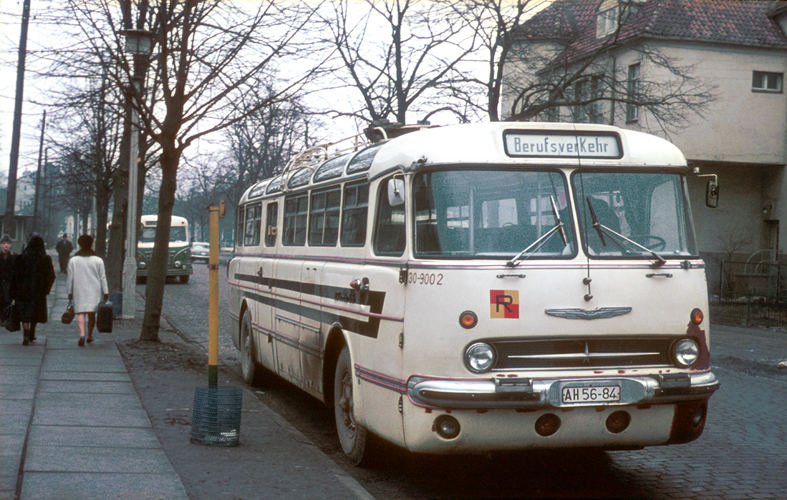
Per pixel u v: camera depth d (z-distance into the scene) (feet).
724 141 109.60
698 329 22.81
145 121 47.88
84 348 49.47
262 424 30.19
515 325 21.43
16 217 196.13
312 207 32.83
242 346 43.55
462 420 21.17
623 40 108.47
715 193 24.89
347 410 26.89
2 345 49.65
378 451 25.70
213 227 27.37
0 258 59.82
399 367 22.31
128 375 40.09
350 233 27.86
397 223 23.68
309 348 31.17
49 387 35.73
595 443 21.93
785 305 100.12
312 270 31.17
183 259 139.54
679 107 96.73
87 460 23.52
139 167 80.23
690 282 22.88
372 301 24.48
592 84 96.99
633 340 22.31
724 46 108.99
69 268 50.72
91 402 32.60
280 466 24.14
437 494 23.48
